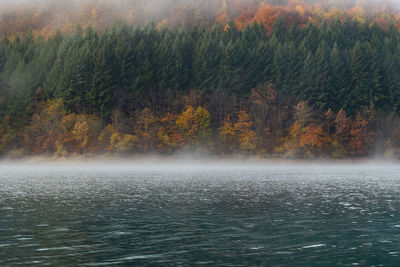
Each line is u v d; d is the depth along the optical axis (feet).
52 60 452.76
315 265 48.42
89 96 391.86
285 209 91.71
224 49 456.04
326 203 101.91
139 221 76.54
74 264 48.47
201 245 57.72
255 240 60.90
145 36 500.74
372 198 112.57
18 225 72.79
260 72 444.55
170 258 51.06
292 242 59.72
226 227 70.79
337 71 434.30
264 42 509.35
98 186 150.20
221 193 125.08
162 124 395.55
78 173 242.17
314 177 204.03
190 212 87.15
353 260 50.60
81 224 73.61
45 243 58.95
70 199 110.42
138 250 54.95
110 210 90.27
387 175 222.69
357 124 391.65
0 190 135.74
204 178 195.93
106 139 366.02
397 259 51.06
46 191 132.36
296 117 398.21
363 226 71.92
